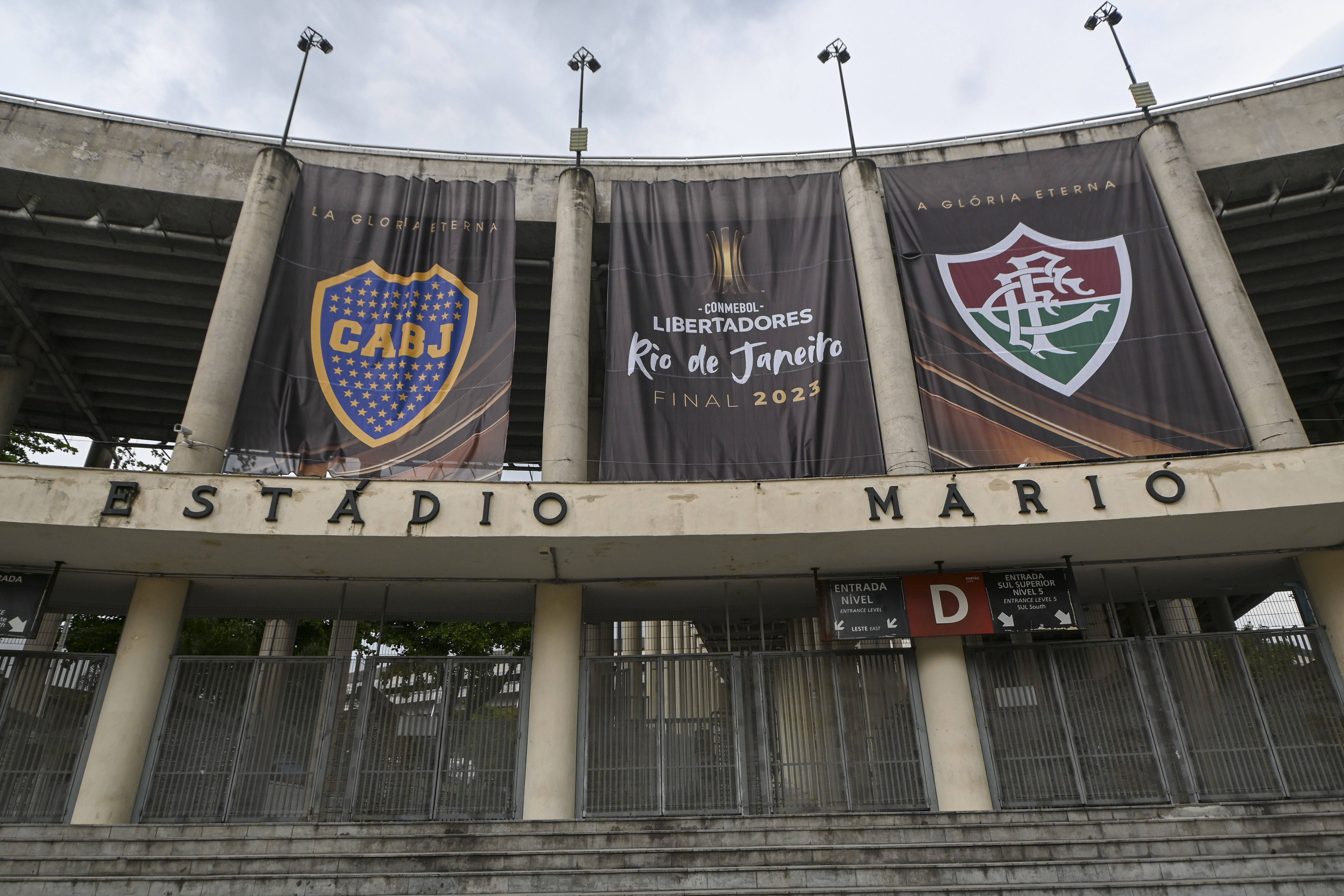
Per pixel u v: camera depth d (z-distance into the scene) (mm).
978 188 14875
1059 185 14750
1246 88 15781
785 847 9031
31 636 11344
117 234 15953
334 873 8789
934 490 10891
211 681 11828
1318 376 20953
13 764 11000
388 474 12945
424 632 23406
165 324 18219
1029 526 10688
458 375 13789
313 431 13062
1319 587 11844
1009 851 8945
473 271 14625
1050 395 13164
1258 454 10562
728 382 13648
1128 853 8914
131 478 10602
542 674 11891
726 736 11742
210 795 11195
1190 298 13539
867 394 13367
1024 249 14297
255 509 10672
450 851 9477
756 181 15242
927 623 11812
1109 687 11695
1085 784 11211
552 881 8703
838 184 15125
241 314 13250
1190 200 14016
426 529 10719
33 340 18047
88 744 11227
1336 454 10375
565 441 12945
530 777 11305
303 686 11875
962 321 13805
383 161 16062
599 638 13789
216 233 16047
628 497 11000
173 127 15758
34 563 11586
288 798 11227
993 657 12016
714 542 11031
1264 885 8156
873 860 8938
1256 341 12805
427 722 11812
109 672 11695
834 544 11180
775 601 13445
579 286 14219
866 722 11727
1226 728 11391
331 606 13484
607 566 11875
